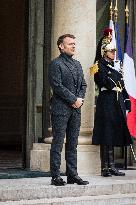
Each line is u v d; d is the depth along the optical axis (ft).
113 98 63.21
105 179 60.54
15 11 131.44
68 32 68.59
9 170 69.51
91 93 68.69
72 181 55.26
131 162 78.74
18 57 129.90
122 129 63.26
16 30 130.93
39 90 74.54
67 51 54.80
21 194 50.85
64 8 68.85
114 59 65.82
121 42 80.12
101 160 64.08
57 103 53.67
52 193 52.24
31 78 73.67
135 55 80.69
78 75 55.06
